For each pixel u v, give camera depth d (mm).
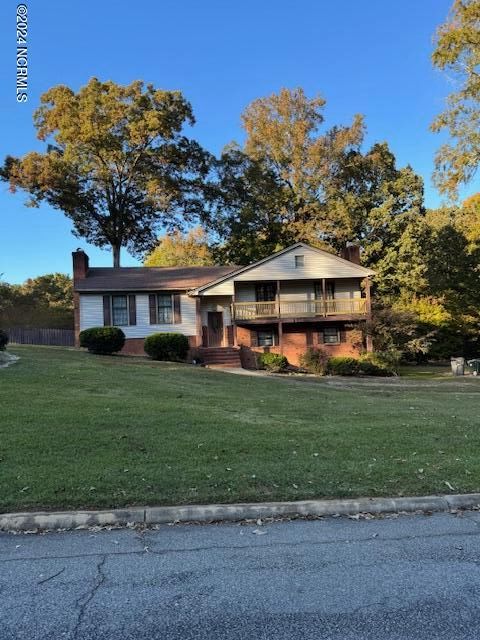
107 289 28672
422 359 35156
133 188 39531
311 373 28000
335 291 31828
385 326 28703
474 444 8461
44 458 6859
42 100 37531
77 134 35469
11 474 6195
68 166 36156
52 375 15031
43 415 9344
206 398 12867
